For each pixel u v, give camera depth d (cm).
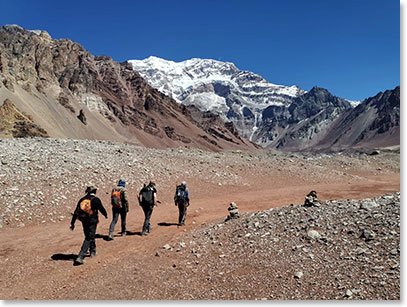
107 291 579
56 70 15412
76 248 842
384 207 757
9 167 1471
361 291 485
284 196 1780
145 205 991
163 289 576
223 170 2452
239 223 898
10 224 1038
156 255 759
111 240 912
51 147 2002
